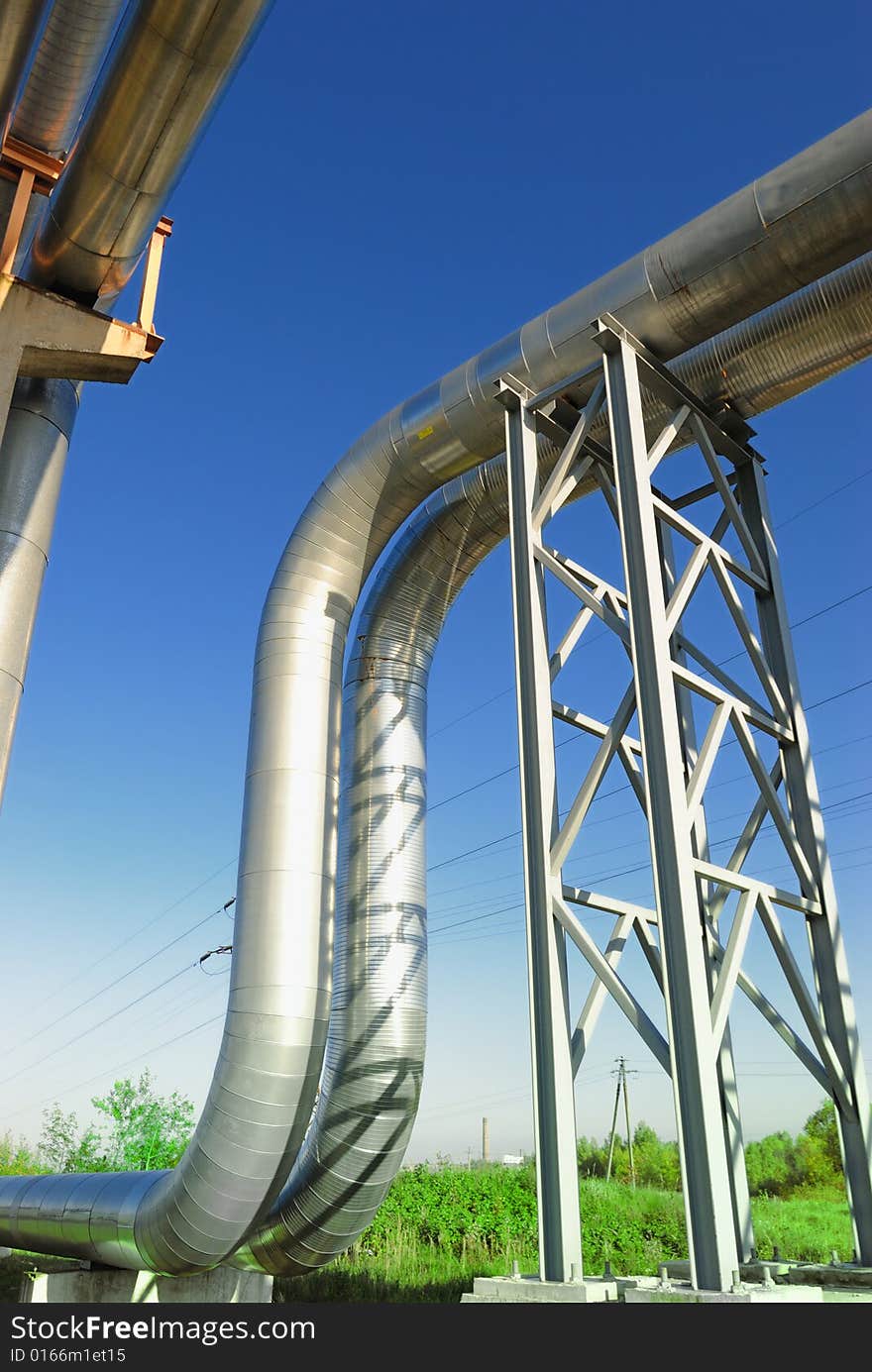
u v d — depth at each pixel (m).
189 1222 10.91
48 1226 13.55
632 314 9.55
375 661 13.39
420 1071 11.84
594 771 8.60
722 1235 6.40
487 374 10.73
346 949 12.12
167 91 8.34
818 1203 33.62
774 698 10.02
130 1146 33.12
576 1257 7.16
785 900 8.87
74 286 10.67
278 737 11.56
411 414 11.52
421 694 13.59
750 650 9.90
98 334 9.86
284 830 11.11
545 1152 7.54
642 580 8.34
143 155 8.97
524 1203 24.02
